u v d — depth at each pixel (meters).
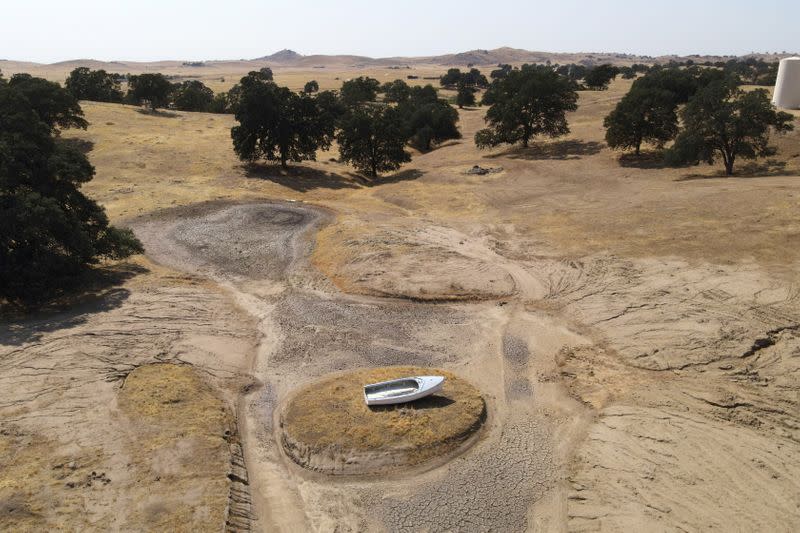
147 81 82.06
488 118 66.69
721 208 34.66
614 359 22.28
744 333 22.25
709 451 16.88
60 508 14.41
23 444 16.88
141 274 30.66
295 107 54.97
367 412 18.92
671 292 25.81
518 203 43.38
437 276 29.92
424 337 24.70
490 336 24.56
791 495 15.14
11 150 27.16
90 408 18.84
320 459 17.14
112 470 15.96
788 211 32.72
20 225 25.62
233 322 25.97
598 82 112.69
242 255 34.09
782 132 46.97
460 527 14.85
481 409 19.25
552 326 25.05
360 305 27.66
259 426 19.11
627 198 40.66
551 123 64.19
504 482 16.36
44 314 25.53
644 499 15.37
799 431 17.45
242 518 15.00
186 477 15.91
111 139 61.19
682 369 21.02
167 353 22.84
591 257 30.50
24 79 58.00
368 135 58.47
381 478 16.55
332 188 52.28
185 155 57.94
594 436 18.09
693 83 68.94
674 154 45.34
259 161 58.66
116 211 41.41
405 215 42.53
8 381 20.20
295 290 29.50
